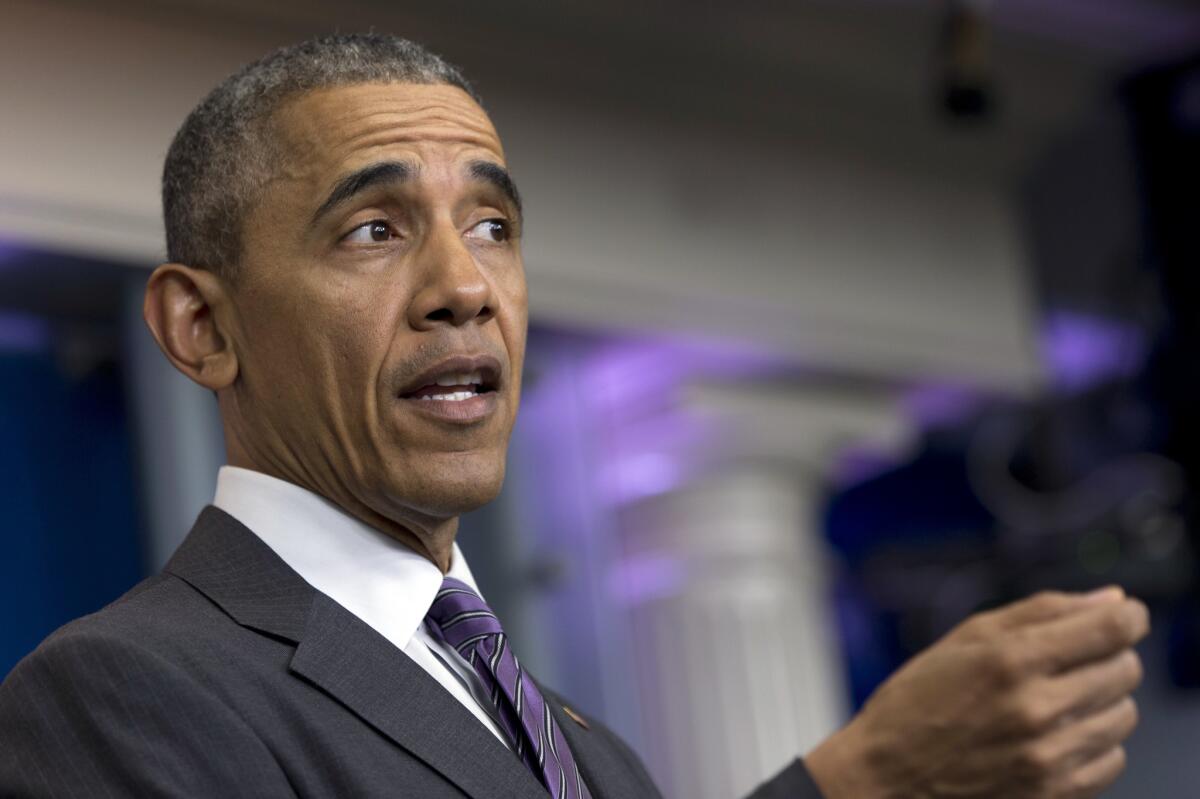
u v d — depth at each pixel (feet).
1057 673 9.77
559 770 7.49
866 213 25.29
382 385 7.75
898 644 30.17
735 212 23.80
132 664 6.67
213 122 8.34
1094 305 28.81
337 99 8.13
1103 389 28.45
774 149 24.49
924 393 26.25
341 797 6.68
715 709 23.61
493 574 21.45
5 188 17.56
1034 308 28.48
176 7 19.01
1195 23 25.72
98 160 18.19
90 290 18.80
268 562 7.61
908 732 9.82
